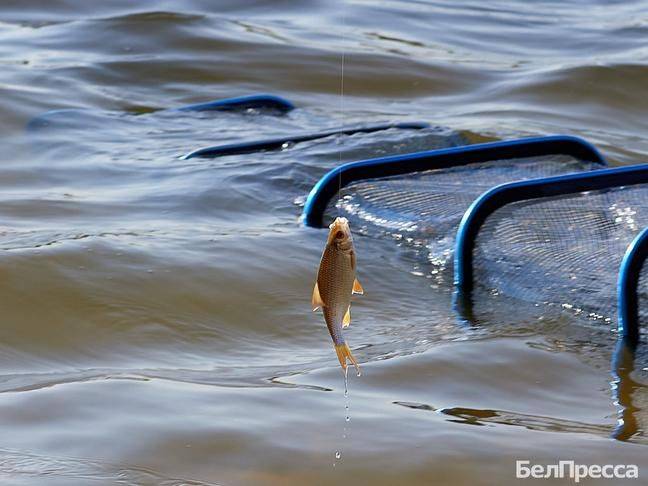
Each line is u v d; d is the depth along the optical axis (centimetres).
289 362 2164
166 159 3622
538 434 1855
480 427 1870
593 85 5019
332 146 3675
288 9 6338
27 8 5997
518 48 5866
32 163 3566
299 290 2527
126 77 4891
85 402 1888
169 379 2027
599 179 2784
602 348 2256
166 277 2497
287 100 4475
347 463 1714
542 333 2327
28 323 2253
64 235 2723
